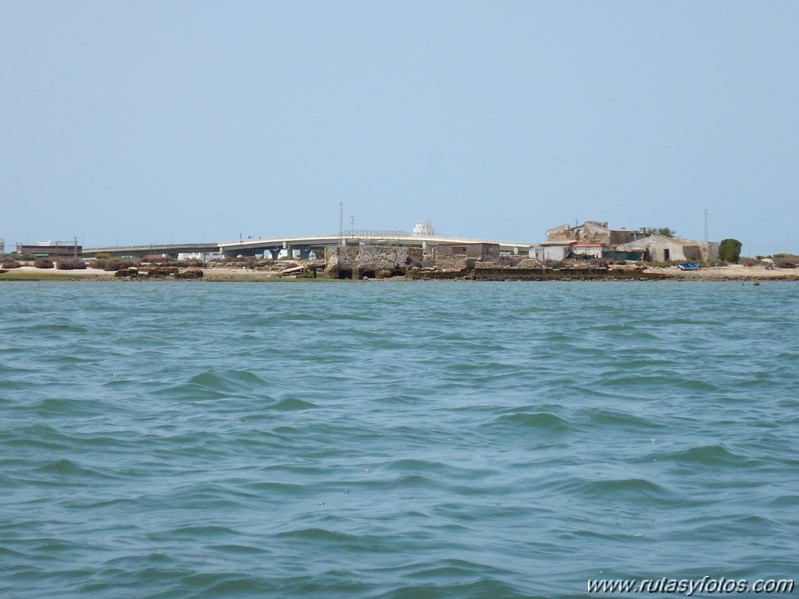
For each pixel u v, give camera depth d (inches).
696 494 1523.1
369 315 5777.6
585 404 2362.2
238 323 5064.0
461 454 1786.4
